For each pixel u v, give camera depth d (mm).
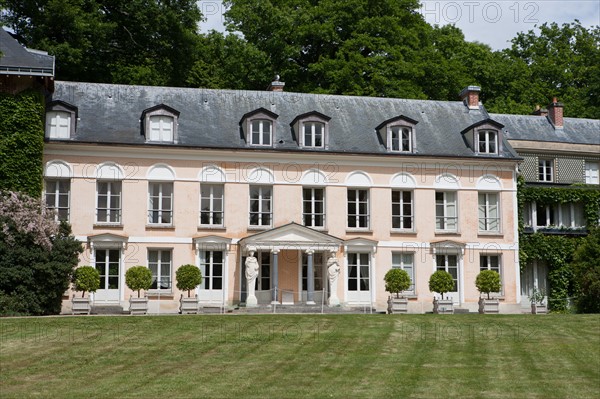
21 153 31078
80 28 40562
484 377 17984
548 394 16625
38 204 29906
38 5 40656
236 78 48219
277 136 35656
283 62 48438
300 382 17422
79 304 30156
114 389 16766
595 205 40500
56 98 34906
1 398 16031
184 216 33844
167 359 19531
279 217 34688
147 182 33688
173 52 46406
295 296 34562
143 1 43875
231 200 34375
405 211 36125
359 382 17438
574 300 38531
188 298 32062
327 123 35719
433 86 47781
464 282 35875
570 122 44312
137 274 31016
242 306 33500
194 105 36531
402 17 49594
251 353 20250
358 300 34938
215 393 16500
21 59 31109
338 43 48531
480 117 39531
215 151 34344
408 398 16250
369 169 35781
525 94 53219
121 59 46719
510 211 36812
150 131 34094
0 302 27188
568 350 20891
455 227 36375
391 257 35406
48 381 17406
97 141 33219
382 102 39094
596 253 35344
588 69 57625
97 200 33344
